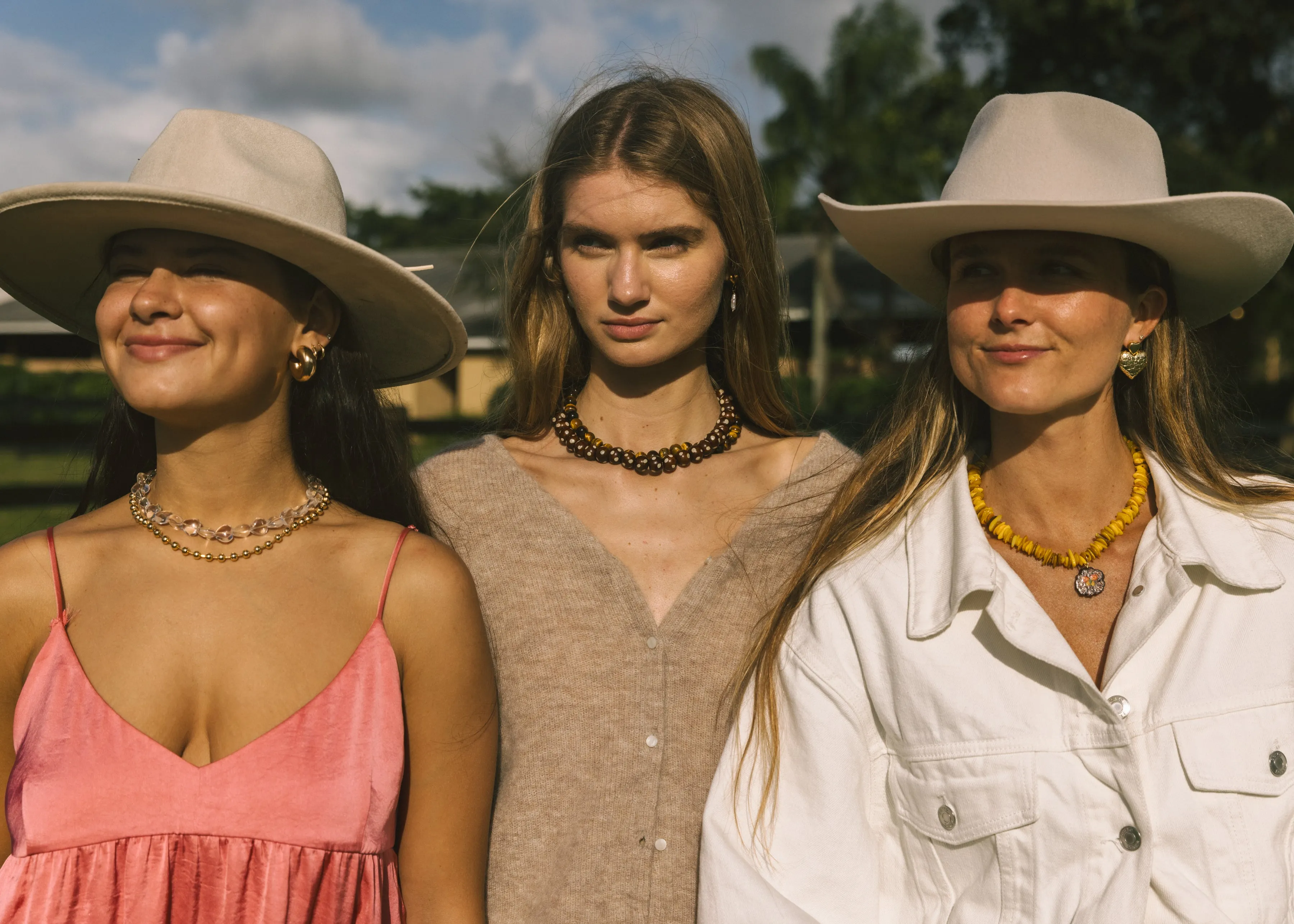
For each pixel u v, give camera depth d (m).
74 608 1.73
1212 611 1.82
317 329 1.92
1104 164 1.83
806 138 26.84
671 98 2.21
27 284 1.95
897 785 1.87
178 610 1.75
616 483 2.33
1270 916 1.67
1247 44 18.38
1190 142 19.28
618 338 2.19
